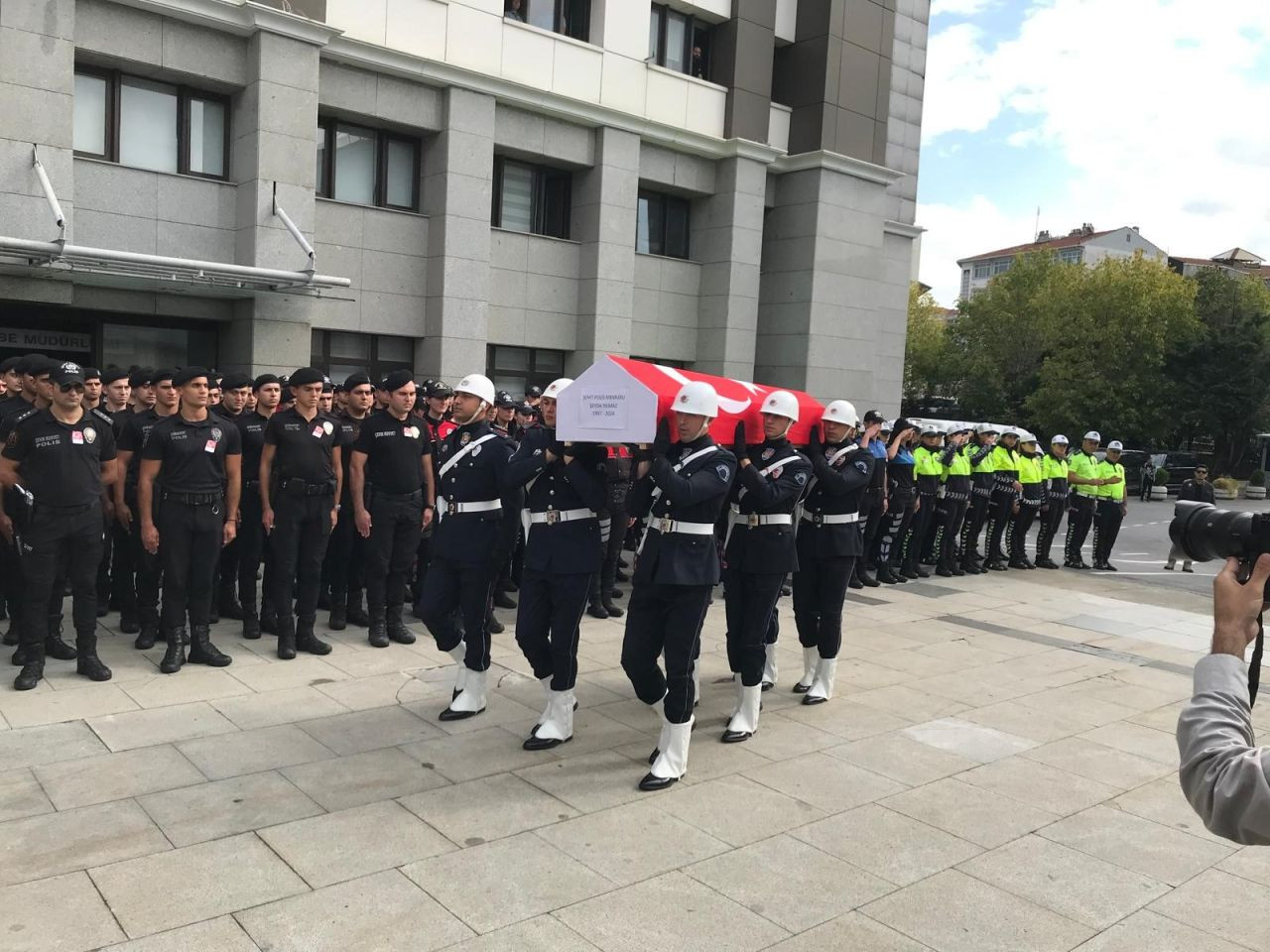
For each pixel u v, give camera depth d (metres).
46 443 5.55
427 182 13.74
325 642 6.94
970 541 12.52
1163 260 47.19
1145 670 7.57
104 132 11.01
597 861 3.88
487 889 3.61
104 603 7.58
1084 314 36.41
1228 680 1.61
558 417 4.80
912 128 21.89
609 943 3.28
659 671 4.98
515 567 9.04
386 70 12.81
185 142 11.54
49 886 3.47
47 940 3.12
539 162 15.23
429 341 13.75
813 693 6.26
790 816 4.43
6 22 9.74
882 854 4.09
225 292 11.42
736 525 5.44
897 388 22.20
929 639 8.36
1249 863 4.16
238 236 11.72
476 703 5.55
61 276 10.37
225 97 11.82
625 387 4.60
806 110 18.03
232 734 5.06
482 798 4.43
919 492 11.41
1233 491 35.22
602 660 7.00
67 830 3.90
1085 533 13.75
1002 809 4.64
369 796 4.38
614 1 15.30
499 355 15.24
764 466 5.35
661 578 4.66
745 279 17.39
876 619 9.11
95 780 4.39
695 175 16.97
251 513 6.89
